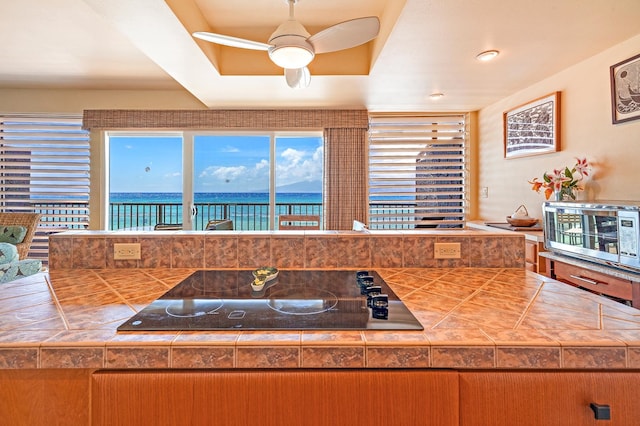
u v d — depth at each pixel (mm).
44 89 3863
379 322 823
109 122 3844
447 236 1433
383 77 2838
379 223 4113
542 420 714
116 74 3432
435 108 3922
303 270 1388
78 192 4012
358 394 713
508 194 3457
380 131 4129
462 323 819
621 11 1812
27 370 732
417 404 715
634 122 2127
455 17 1859
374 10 2266
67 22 2381
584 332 763
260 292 1095
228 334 755
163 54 2344
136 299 1017
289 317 858
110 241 1408
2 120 3963
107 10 1768
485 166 3900
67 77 3508
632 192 2148
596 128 2398
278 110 3883
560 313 887
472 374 721
